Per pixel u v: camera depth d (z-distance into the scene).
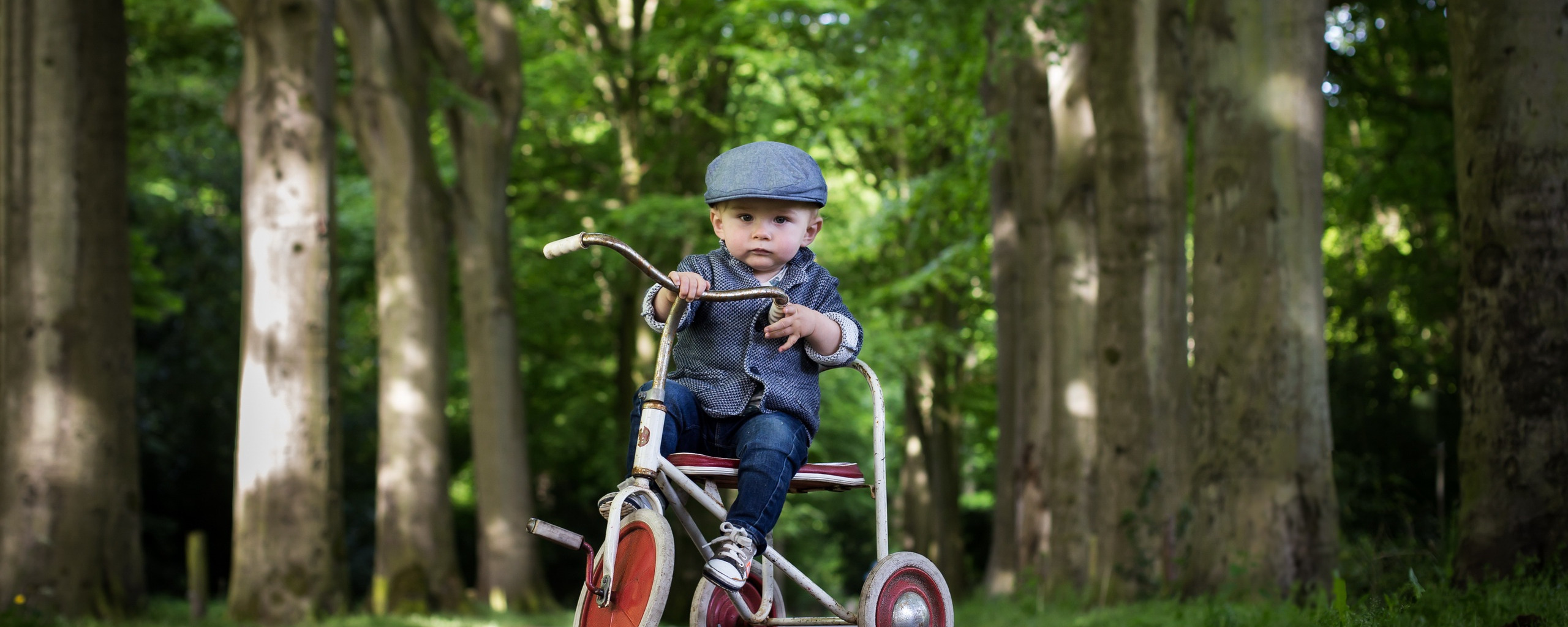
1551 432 5.90
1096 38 11.52
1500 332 6.06
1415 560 7.22
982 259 20.77
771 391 3.24
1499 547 5.90
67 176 10.65
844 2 17.52
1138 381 11.18
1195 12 8.43
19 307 10.55
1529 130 6.07
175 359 23.28
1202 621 7.01
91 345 10.70
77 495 10.50
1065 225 13.82
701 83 21.00
